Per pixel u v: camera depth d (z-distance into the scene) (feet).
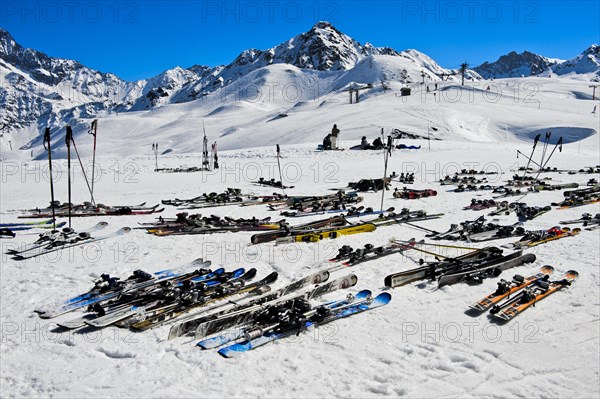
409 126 264.52
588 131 265.75
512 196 68.54
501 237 40.47
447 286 27.96
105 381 18.31
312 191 80.33
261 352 20.29
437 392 17.52
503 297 25.58
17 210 62.39
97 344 21.20
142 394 17.43
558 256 33.94
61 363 19.69
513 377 18.47
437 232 43.27
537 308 24.71
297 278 30.32
